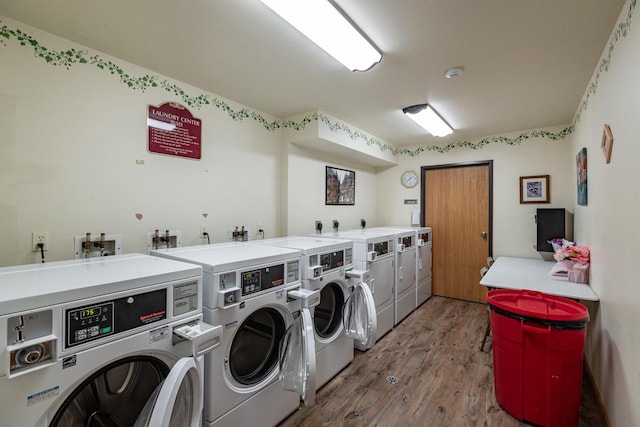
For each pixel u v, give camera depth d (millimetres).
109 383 1098
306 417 1894
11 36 1615
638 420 1359
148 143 2186
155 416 944
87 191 1896
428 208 4613
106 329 1008
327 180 3836
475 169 4238
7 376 813
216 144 2641
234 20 1613
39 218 1717
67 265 1368
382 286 3039
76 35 1761
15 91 1633
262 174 3072
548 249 3475
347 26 1598
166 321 1178
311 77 2314
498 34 1738
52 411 911
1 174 1599
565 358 1737
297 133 3182
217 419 1432
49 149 1749
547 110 3068
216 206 2643
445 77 2311
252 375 1681
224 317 1449
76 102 1847
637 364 1371
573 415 1759
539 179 3770
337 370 2355
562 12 1539
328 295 2330
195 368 1144
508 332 1906
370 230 3875
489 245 4133
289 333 1786
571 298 2150
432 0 1449
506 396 1934
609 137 1734
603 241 1974
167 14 1559
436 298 4445
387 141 4434
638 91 1298
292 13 1490
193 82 2400
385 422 1861
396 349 2799
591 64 2084
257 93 2631
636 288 1377
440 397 2104
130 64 2084
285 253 1806
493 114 3209
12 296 852
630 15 1398
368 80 2365
